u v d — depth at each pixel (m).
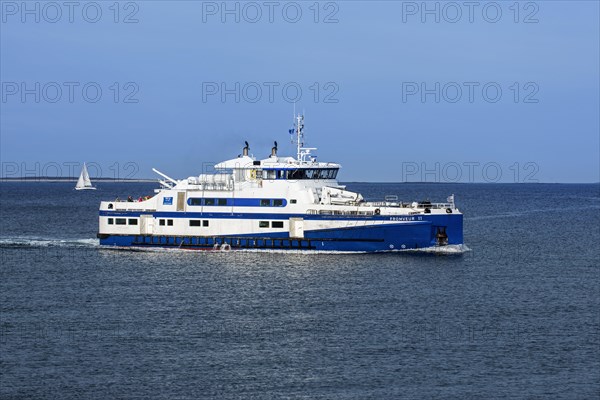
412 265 116.06
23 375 67.19
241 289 100.44
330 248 122.81
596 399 62.16
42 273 114.69
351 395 62.97
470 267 118.06
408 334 79.25
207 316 86.56
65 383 65.44
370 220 121.44
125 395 63.00
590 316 87.31
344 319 85.19
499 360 71.12
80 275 112.31
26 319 85.50
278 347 74.81
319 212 122.69
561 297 97.88
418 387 64.62
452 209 123.00
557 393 63.38
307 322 83.75
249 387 64.62
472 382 65.69
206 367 69.19
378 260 118.62
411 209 122.12
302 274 109.38
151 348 74.50
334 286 101.75
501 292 100.44
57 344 75.75
